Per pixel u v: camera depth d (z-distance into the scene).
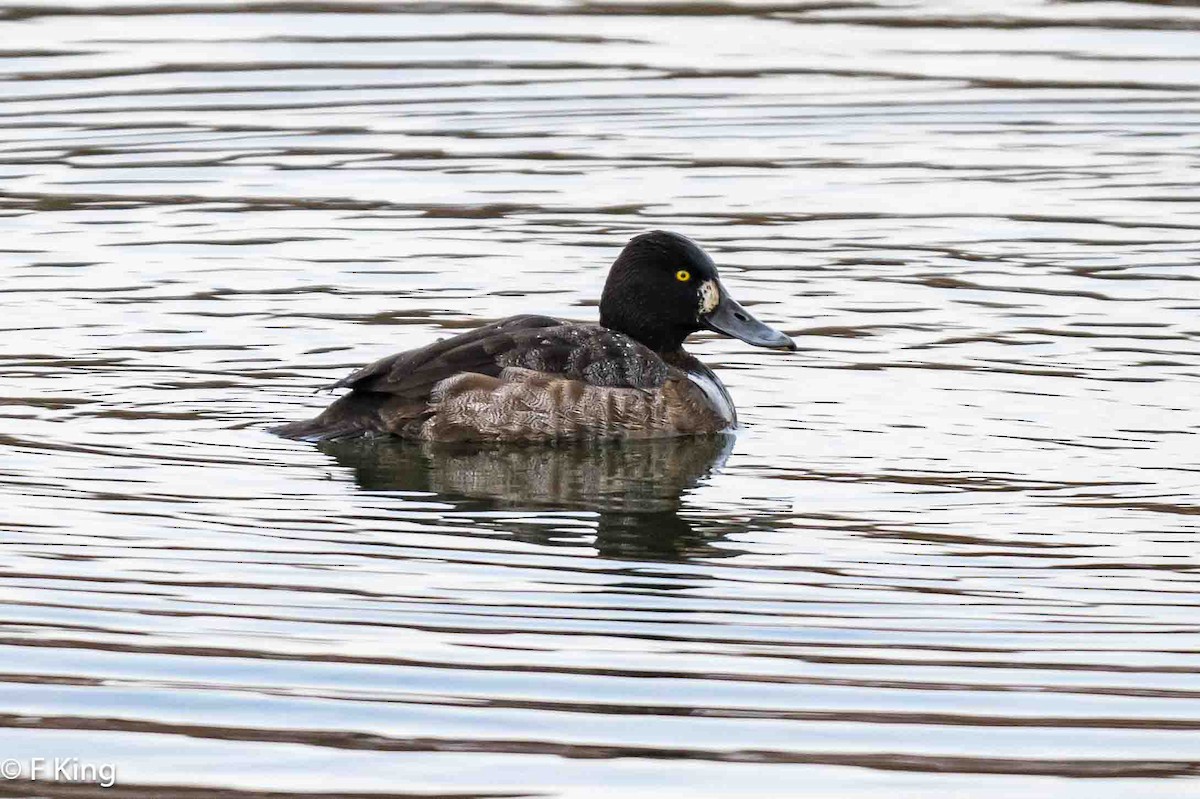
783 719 9.05
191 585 10.48
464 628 9.97
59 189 19.45
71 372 14.37
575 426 13.34
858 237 18.31
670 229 18.52
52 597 10.28
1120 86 23.75
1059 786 8.48
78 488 11.98
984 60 24.73
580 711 9.11
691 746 8.80
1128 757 8.70
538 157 20.89
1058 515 11.65
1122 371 14.59
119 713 9.07
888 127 22.20
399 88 23.16
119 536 11.18
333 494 12.08
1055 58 24.83
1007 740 8.87
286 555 10.97
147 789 8.43
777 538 11.32
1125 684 9.35
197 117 21.94
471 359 13.42
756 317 15.87
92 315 15.78
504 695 9.24
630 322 14.40
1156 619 10.09
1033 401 13.98
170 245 17.80
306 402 13.93
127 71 23.52
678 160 20.91
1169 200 19.56
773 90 23.38
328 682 9.37
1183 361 14.80
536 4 26.97
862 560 10.93
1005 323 15.84
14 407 13.55
